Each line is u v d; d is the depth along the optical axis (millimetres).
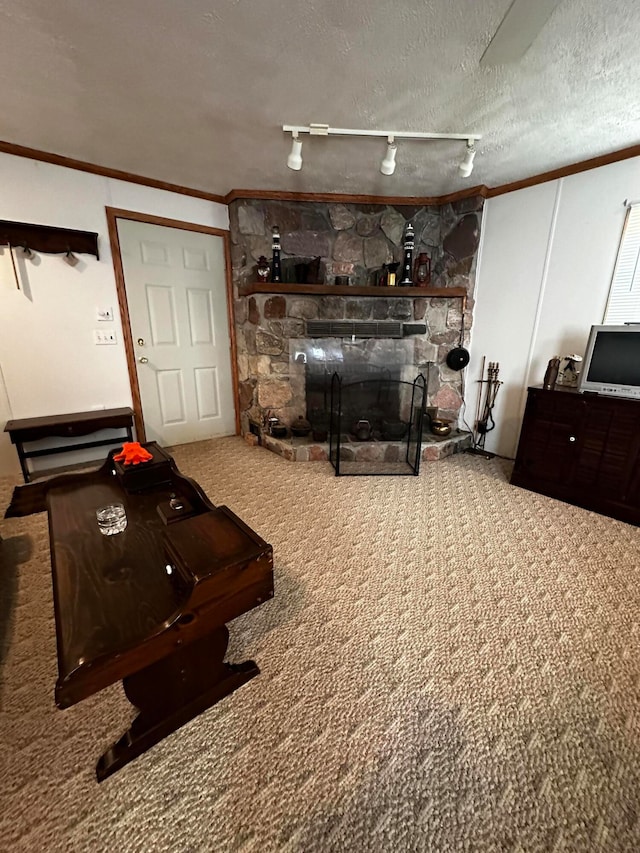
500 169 2627
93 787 938
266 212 3141
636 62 1502
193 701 1106
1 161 2361
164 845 835
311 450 3158
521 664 1294
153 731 1035
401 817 888
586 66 1531
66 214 2627
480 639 1397
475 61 1515
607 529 2158
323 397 3410
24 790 930
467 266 3170
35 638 1392
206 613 990
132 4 1253
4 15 1288
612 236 2484
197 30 1370
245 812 894
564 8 1235
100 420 2789
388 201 3170
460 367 3373
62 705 791
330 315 3229
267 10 1278
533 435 2594
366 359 3338
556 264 2771
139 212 2900
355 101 1813
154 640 903
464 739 1057
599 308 2619
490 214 3055
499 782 958
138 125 2057
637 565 1833
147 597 1053
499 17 1290
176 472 1764
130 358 3104
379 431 3369
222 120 1991
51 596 1604
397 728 1085
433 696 1181
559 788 945
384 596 1615
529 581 1718
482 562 1855
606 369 2283
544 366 2973
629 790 938
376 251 3299
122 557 1224
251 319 3270
